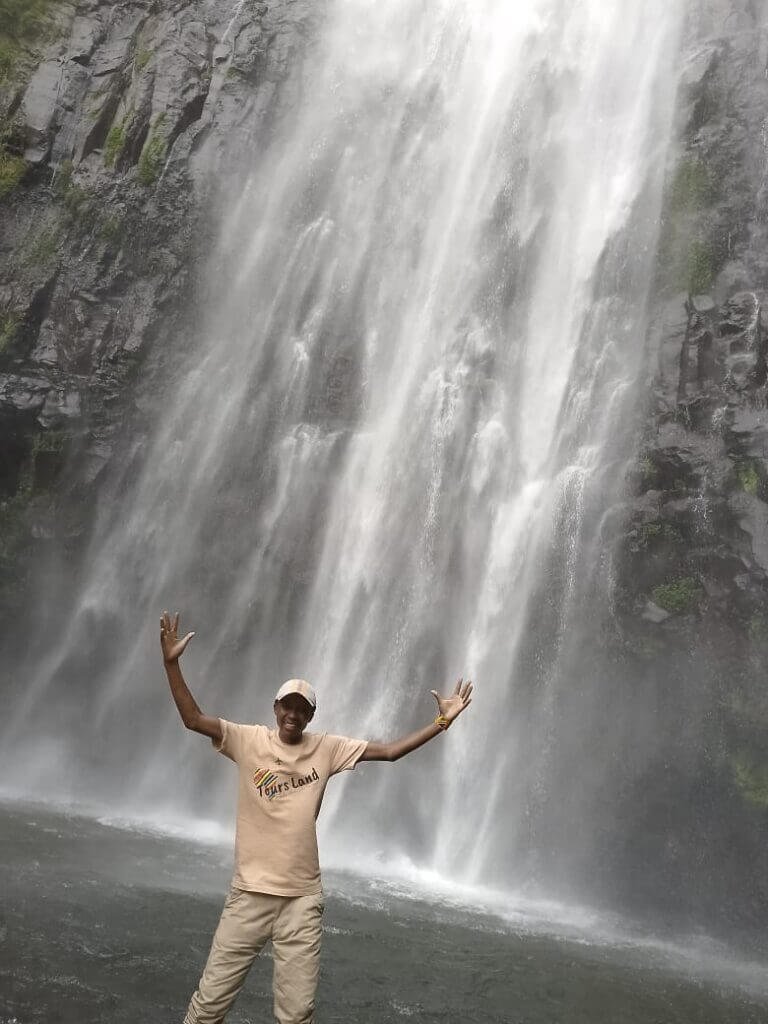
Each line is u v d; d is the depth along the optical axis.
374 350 30.06
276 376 30.20
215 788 25.30
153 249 30.45
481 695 23.66
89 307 29.28
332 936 10.57
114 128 31.72
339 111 34.34
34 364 28.23
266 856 4.95
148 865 13.34
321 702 25.33
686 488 22.52
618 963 12.77
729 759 20.78
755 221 24.91
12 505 27.31
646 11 30.59
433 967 9.93
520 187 30.28
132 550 27.81
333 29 35.59
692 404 23.22
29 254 29.56
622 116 29.56
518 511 25.17
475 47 34.41
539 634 23.53
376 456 27.98
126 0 33.94
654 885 20.69
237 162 32.31
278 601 27.03
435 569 25.69
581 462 24.67
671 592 22.12
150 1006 6.78
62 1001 6.51
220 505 28.50
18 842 13.25
